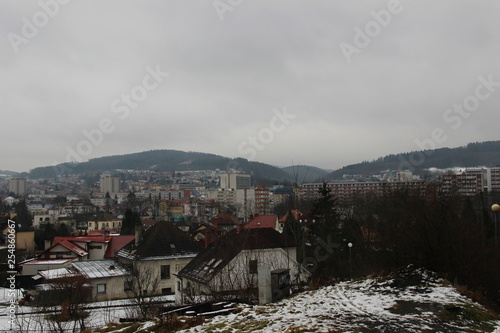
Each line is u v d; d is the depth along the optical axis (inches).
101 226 4404.5
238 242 1181.7
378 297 573.9
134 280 1274.6
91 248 2130.9
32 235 2866.6
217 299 729.0
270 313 530.0
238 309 572.7
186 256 1502.2
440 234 666.2
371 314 487.2
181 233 1588.3
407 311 490.9
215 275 1028.5
